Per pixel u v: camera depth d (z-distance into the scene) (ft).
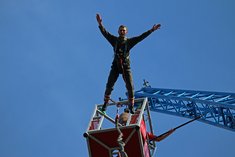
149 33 66.03
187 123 75.41
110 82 68.69
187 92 246.27
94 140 69.05
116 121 67.62
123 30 66.39
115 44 66.59
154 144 75.51
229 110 204.33
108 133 68.13
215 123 213.25
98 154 69.56
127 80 67.15
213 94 227.40
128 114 72.69
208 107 219.00
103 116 71.72
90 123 70.85
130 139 67.62
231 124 203.92
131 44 66.59
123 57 66.39
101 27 66.74
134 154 67.97
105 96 69.97
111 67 68.39
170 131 74.43
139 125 67.00
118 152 70.44
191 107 232.12
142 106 72.64
